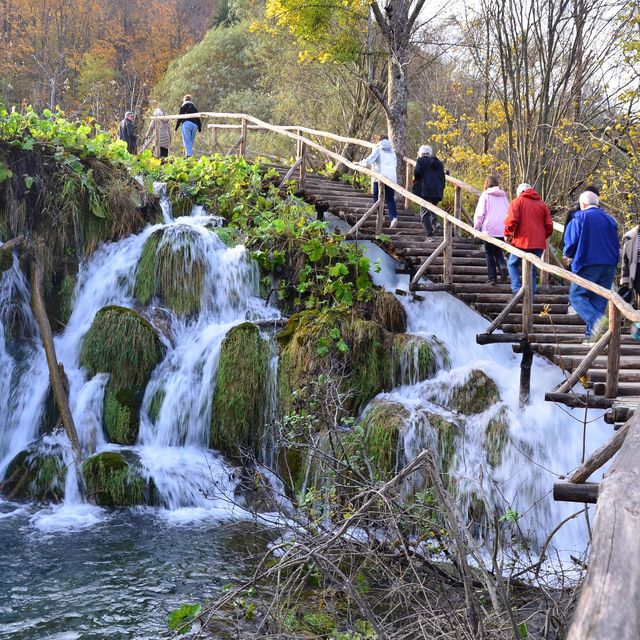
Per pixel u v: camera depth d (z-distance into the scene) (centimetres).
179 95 3822
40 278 1240
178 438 1133
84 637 661
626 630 260
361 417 1093
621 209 1548
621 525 319
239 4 3888
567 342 991
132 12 4972
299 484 1027
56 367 1134
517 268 1127
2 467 1121
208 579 777
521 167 1664
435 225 1462
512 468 970
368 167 1670
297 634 613
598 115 1675
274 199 1472
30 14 4331
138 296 1284
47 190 1319
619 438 614
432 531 680
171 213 1468
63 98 4022
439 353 1161
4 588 750
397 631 587
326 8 1956
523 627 573
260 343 1145
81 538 884
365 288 1251
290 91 2981
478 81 2086
